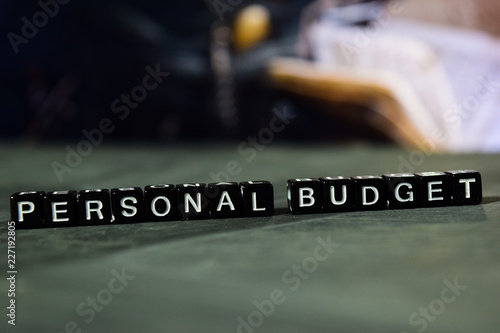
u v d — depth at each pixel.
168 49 7.75
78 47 7.79
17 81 7.84
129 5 7.69
